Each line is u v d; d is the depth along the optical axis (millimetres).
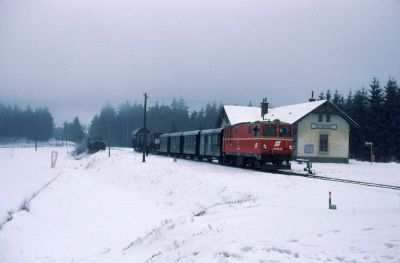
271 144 27188
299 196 16750
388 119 60406
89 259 12344
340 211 12117
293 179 21203
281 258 7051
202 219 12844
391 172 30078
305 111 44250
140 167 34156
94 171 43562
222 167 31125
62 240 15289
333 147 44250
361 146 62188
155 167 31734
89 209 21391
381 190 17984
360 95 65750
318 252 7191
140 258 10891
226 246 8227
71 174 38844
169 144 53188
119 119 149125
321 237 8211
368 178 24812
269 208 13148
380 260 6531
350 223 9430
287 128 27672
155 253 10938
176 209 20656
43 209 20547
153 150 61156
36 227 16656
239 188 19672
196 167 30656
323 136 44156
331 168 33406
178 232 11945
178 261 8625
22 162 59594
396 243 7227
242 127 30141
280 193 17703
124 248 13477
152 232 13852
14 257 12789
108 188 30406
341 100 81000
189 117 142125
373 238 7766
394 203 14375
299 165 36188
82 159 70688
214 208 15023
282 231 9062
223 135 34750
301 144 43344
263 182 20500
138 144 67375
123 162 40062
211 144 37875
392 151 58688
